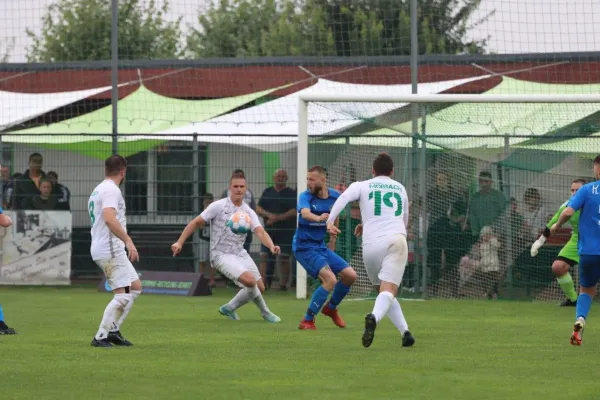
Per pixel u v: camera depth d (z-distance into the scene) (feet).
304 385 62.85
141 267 154.10
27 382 63.72
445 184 139.44
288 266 149.89
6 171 157.38
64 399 57.52
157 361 73.97
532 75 166.71
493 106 139.54
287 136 148.05
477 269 139.13
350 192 83.76
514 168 139.33
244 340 88.69
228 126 164.35
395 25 189.88
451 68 171.53
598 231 84.38
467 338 91.66
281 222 149.79
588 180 138.92
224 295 147.23
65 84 187.11
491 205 139.13
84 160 157.69
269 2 229.86
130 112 174.29
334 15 196.03
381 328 100.48
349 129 142.20
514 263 139.23
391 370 69.87
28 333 94.32
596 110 138.92
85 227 157.38
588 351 81.82
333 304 100.68
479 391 60.85
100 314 115.75
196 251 152.35
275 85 178.50
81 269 157.17
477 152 139.23
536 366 72.38
